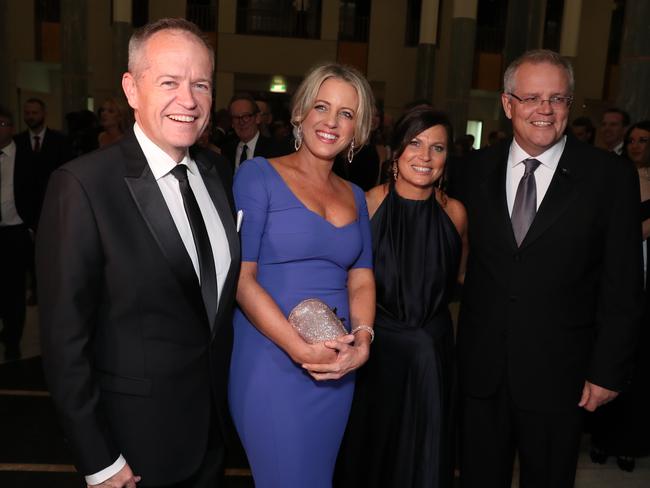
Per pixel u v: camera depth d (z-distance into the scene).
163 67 1.41
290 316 1.85
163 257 1.43
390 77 16.67
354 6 16.64
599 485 3.03
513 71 2.03
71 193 1.34
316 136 1.95
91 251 1.34
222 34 16.28
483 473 2.18
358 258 2.14
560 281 2.01
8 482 2.82
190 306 1.48
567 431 2.07
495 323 2.09
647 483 3.07
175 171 1.50
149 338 1.45
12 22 15.38
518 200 2.07
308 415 1.92
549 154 2.05
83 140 5.60
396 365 2.25
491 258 2.10
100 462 1.36
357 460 2.34
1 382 4.03
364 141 2.04
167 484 1.51
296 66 16.52
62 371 1.32
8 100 10.19
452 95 13.23
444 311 2.35
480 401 2.16
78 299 1.33
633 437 3.10
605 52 16.38
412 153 2.21
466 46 13.08
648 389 3.06
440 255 2.29
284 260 1.93
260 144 5.06
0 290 4.49
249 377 1.90
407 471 2.23
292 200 1.94
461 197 2.25
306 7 16.47
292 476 1.91
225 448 1.72
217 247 1.60
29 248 4.57
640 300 1.98
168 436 1.49
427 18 14.92
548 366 2.04
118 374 1.44
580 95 16.53
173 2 16.06
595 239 2.00
